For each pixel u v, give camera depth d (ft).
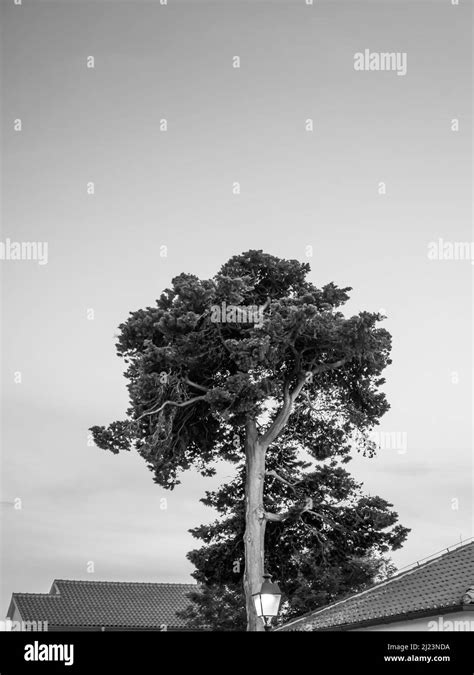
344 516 127.75
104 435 119.03
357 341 118.73
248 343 112.98
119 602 175.73
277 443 132.77
